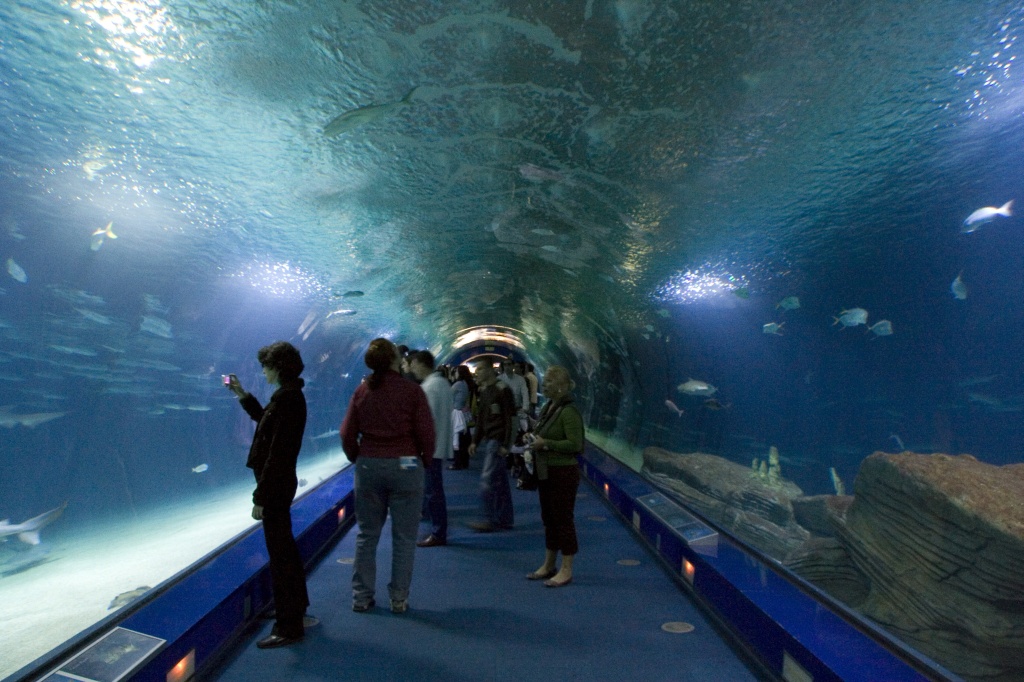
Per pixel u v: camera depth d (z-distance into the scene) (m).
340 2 3.42
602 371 19.75
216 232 7.59
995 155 4.43
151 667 2.73
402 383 4.46
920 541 4.02
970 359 10.92
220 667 3.54
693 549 4.91
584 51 3.88
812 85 3.88
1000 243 6.46
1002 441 10.86
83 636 2.86
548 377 5.32
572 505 5.26
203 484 24.81
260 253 8.44
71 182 6.40
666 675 3.45
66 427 26.92
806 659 2.82
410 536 4.51
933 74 3.63
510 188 6.93
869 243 6.51
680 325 11.01
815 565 5.32
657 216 6.88
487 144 5.50
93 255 10.05
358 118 4.04
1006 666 3.52
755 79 3.90
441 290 13.64
